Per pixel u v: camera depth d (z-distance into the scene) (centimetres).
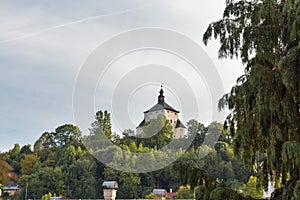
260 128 461
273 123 462
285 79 433
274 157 445
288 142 420
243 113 494
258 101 455
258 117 458
